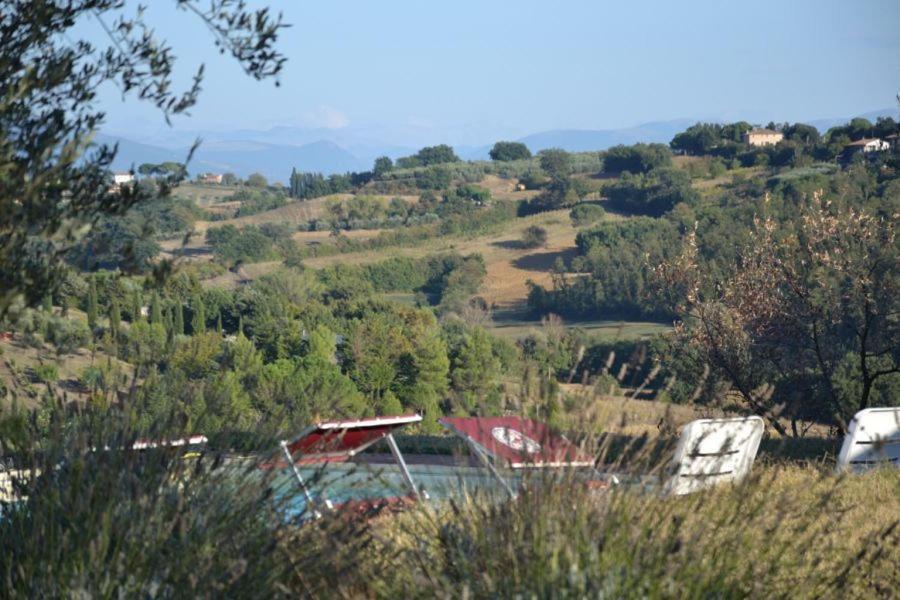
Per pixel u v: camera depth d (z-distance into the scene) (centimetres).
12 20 620
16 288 530
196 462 664
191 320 18350
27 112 598
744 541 575
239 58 695
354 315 19950
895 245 3219
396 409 13175
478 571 549
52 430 644
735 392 3253
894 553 775
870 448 1252
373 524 668
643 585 506
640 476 625
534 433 627
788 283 3412
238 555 567
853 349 3622
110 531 567
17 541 609
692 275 3603
